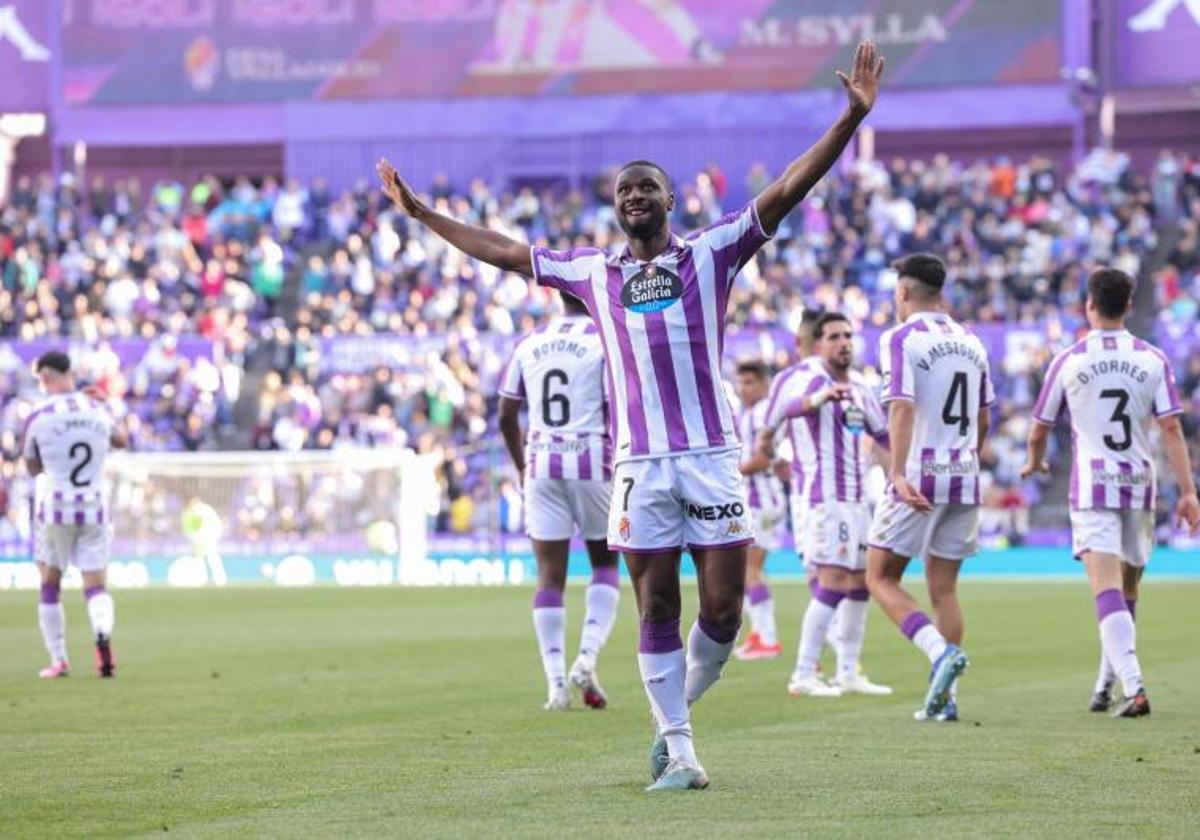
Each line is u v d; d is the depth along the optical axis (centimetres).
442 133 9850
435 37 9850
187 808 1806
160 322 9119
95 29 10012
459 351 8650
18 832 1673
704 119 9644
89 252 9438
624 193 1856
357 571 7475
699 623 1938
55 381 3500
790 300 8650
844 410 3019
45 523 3434
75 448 3447
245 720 2611
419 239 9425
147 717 2659
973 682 3147
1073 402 2650
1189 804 1778
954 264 8881
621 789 1895
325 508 7562
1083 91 9481
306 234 9725
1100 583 2625
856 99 1770
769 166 9600
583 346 2817
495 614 5212
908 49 9488
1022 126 9925
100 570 3438
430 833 1634
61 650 3428
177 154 10594
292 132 9962
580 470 2803
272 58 9962
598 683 3073
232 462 7575
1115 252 9025
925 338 2588
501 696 2955
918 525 2608
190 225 9694
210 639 4306
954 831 1620
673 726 1897
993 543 7862
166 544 7538
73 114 10038
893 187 9431
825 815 1712
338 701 2884
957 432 2602
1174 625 4500
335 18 9912
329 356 8762
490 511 8006
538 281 1923
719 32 9619
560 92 9756
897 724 2514
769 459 3141
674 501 1883
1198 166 9500
